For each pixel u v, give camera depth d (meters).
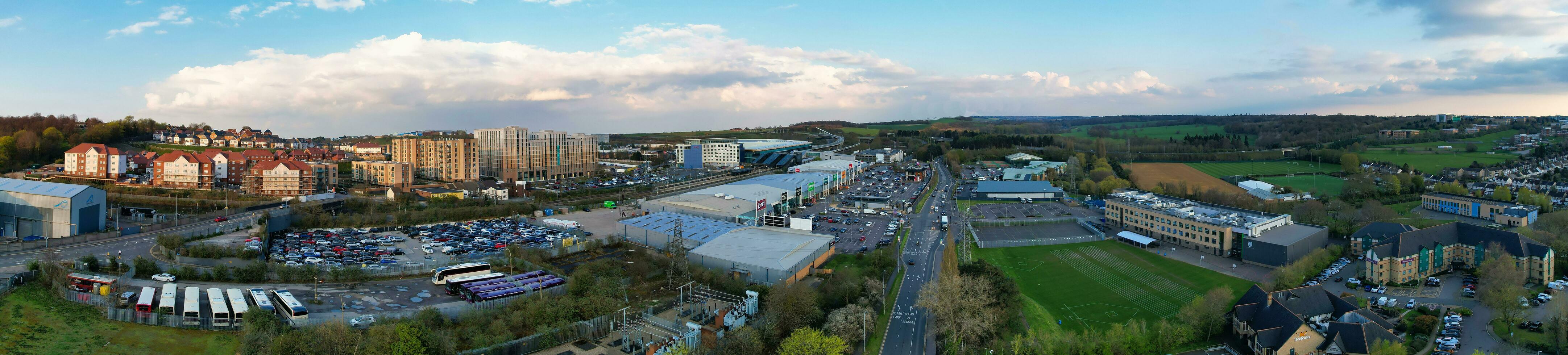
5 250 164.50
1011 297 150.12
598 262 172.75
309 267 148.38
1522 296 152.62
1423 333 139.75
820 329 134.75
